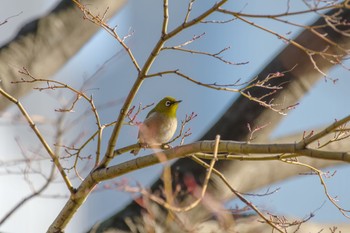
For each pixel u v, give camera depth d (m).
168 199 7.81
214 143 9.34
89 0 13.61
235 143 9.23
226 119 12.78
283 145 8.89
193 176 11.76
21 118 10.55
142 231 11.25
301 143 8.77
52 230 10.66
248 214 11.34
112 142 10.18
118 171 10.06
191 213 10.06
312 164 13.21
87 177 10.30
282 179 12.87
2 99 12.59
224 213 8.77
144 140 11.11
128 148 10.71
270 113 12.73
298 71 12.87
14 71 12.68
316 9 8.93
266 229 10.77
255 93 12.83
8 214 10.66
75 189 10.37
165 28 9.54
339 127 9.33
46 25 13.30
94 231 11.38
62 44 13.41
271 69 13.04
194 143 9.54
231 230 9.55
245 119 12.68
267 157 10.15
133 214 11.44
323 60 12.87
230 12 9.26
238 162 12.09
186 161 11.91
